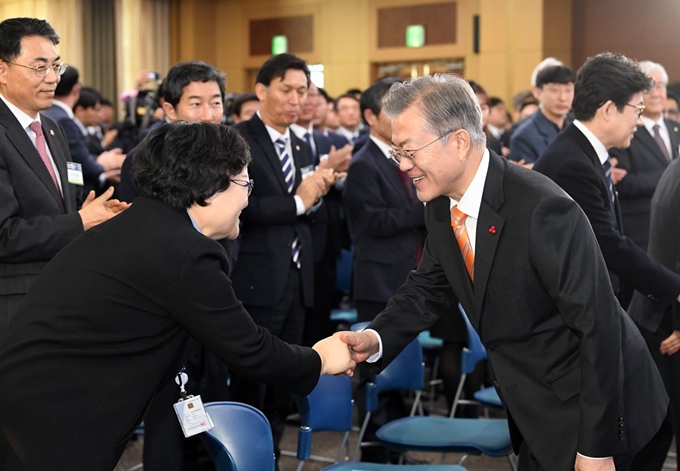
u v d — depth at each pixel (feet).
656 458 7.75
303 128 13.67
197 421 6.18
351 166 12.32
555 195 6.20
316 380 6.47
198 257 5.56
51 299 5.55
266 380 6.09
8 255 8.57
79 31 39.32
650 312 9.65
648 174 13.47
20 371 5.46
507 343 6.59
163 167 5.66
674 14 31.96
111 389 5.53
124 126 22.22
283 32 41.34
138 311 5.55
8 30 8.97
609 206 9.14
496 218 6.30
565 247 6.08
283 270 11.14
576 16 33.63
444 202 6.84
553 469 6.36
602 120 9.04
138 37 40.96
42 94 9.11
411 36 37.81
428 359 14.65
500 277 6.34
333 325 16.08
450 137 6.21
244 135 11.50
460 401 12.27
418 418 10.04
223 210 5.85
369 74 39.19
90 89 21.49
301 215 11.51
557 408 6.44
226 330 5.69
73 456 5.41
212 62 43.09
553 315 6.40
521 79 33.27
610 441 6.03
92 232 5.79
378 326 7.47
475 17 34.71
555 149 9.20
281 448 13.12
